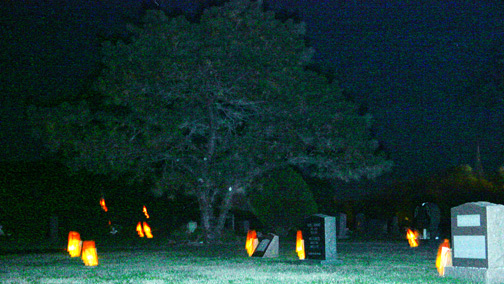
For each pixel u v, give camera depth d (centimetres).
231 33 3148
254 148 3183
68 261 2186
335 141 3238
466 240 1430
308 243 2041
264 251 2309
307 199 3966
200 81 3127
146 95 3175
